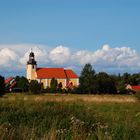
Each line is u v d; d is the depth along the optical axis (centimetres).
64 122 1393
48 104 2052
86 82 11088
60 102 2177
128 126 1288
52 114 1620
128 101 4200
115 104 3344
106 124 1335
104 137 1080
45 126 1334
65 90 11788
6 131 1062
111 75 13212
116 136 1165
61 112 1661
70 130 1161
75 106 1945
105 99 4400
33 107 1784
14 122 1433
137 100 4244
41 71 16425
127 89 11806
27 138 1044
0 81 6981
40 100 2464
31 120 1452
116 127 1260
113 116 1602
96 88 10975
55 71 16425
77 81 16350
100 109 2533
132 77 15400
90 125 1352
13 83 12669
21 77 12056
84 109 1805
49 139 1035
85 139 1080
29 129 1155
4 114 1540
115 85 11331
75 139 1070
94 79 11125
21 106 1892
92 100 4100
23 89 11638
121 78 15050
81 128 1189
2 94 6962
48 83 16200
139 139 1148
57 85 12400
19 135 1055
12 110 1667
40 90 10838
